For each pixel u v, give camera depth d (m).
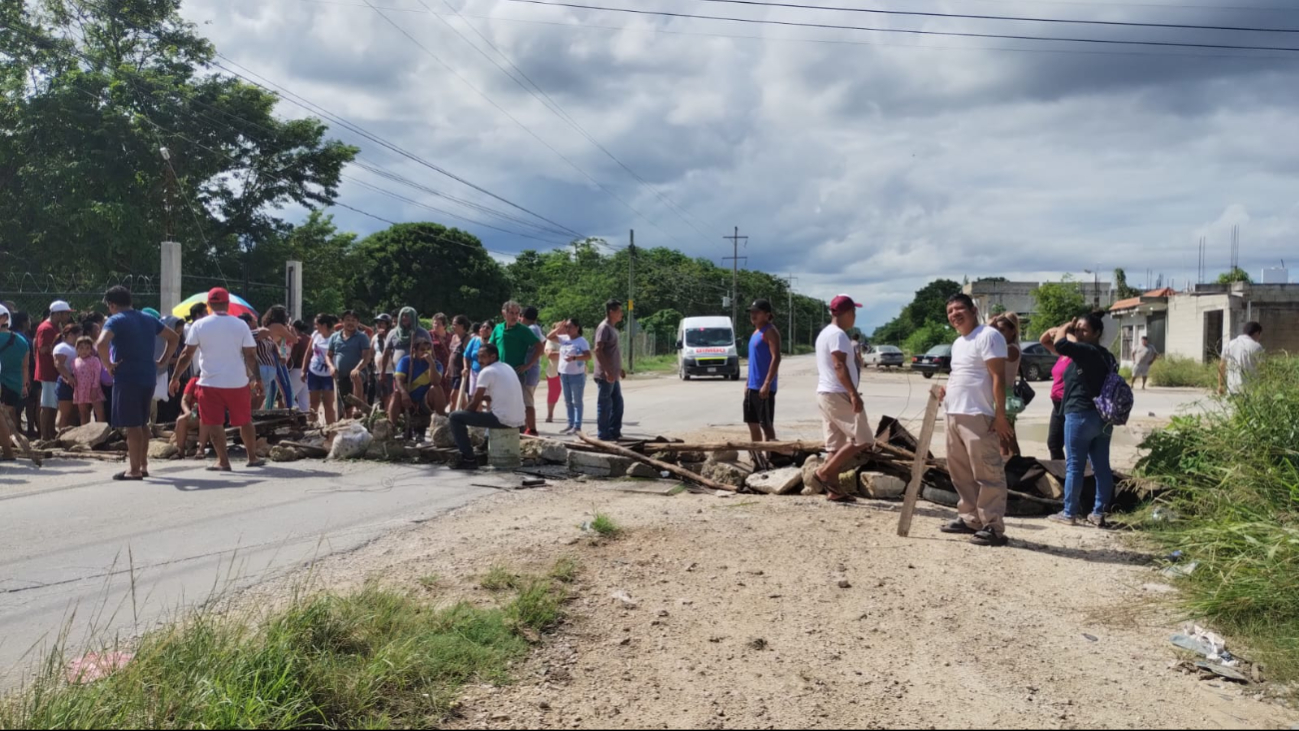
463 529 6.39
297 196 33.62
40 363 11.06
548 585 4.84
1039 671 4.13
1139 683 4.04
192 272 29.33
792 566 5.60
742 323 96.69
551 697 3.62
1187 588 5.26
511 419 9.26
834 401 7.58
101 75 26.19
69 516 6.79
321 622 3.83
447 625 4.12
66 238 24.67
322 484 8.29
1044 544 6.45
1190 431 7.58
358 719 3.30
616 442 9.70
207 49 30.30
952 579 5.47
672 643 4.26
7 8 25.69
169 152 26.30
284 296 20.09
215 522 6.61
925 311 120.25
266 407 12.71
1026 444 12.91
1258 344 10.51
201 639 3.53
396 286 55.06
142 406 8.44
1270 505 6.04
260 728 3.10
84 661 3.56
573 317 12.98
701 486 8.44
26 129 25.08
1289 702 3.88
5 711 3.07
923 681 3.96
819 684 3.87
